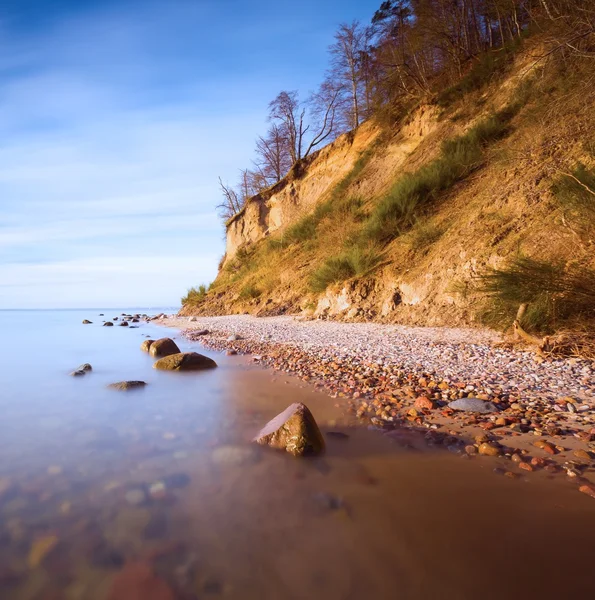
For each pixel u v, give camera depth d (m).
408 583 1.27
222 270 30.12
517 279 5.72
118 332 12.63
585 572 1.32
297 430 2.43
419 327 8.01
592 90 8.51
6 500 1.83
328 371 4.91
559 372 4.14
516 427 2.76
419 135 17.23
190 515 1.70
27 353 7.59
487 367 4.58
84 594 1.22
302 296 13.47
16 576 1.30
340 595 1.22
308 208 22.78
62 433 2.79
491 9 16.97
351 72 29.59
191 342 8.97
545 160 8.72
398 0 23.25
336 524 1.63
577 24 8.13
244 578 1.30
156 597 1.21
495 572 1.32
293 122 33.97
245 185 42.66
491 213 8.80
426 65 19.91
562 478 2.05
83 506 1.78
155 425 2.98
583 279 5.27
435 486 1.97
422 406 3.37
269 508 1.75
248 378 4.77
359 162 19.59
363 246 11.81
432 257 9.25
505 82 13.78
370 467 2.21
